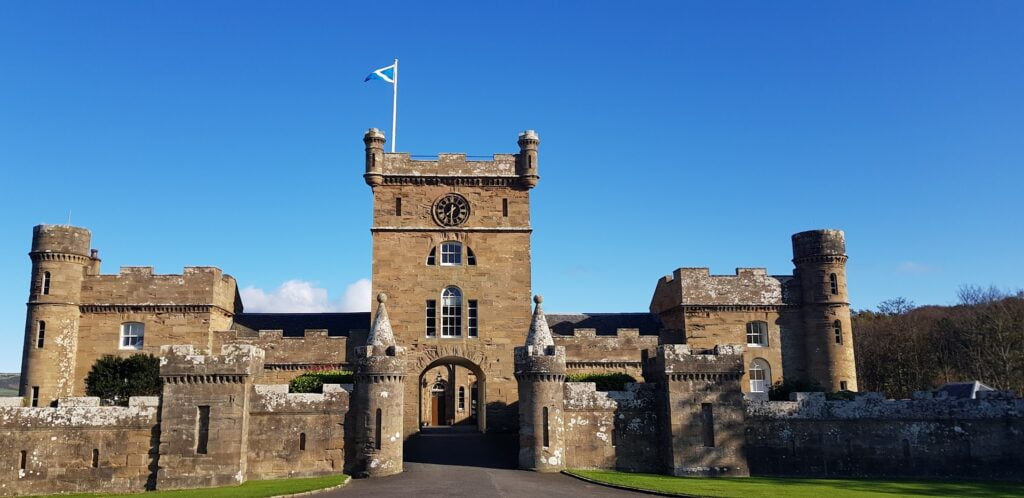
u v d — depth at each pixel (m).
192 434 41.50
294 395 43.56
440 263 55.25
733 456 44.22
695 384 44.91
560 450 44.16
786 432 45.84
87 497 38.94
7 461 41.47
